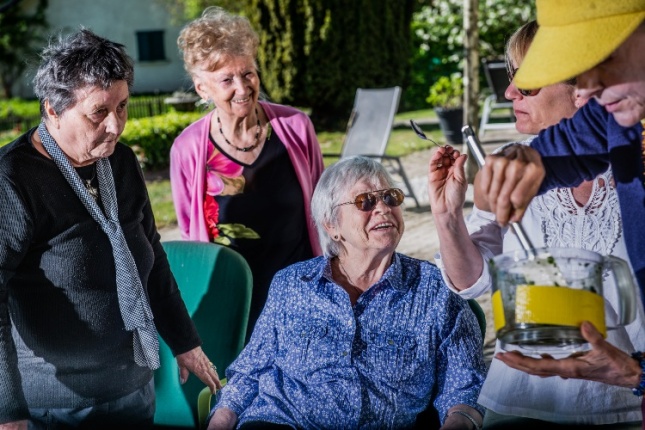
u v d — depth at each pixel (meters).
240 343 3.52
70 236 2.85
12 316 2.90
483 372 2.92
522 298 1.91
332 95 15.20
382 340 2.91
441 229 2.23
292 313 3.02
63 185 2.83
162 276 3.31
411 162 11.23
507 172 1.82
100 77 2.71
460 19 17.03
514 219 1.87
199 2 18.17
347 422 2.90
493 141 12.39
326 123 15.34
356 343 2.92
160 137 12.66
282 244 3.90
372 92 9.62
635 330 2.29
